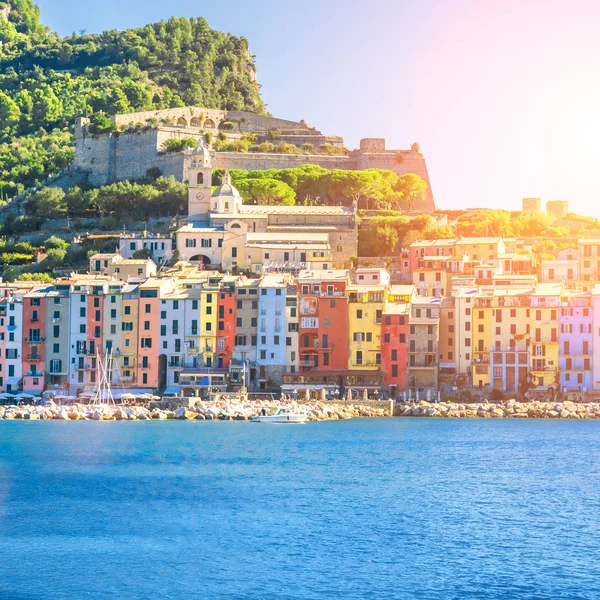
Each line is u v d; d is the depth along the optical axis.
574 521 182.38
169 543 168.00
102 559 159.88
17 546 166.25
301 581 150.50
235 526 178.00
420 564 157.88
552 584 149.38
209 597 144.25
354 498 198.50
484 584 149.38
